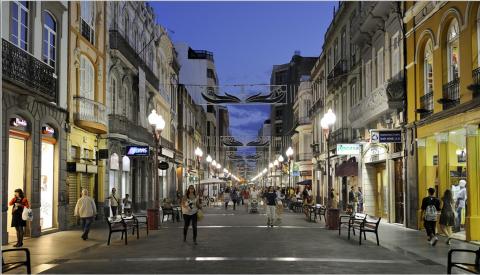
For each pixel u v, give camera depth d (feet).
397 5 75.31
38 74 57.21
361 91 101.24
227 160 411.34
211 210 133.28
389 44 81.30
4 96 52.85
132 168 117.08
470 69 53.57
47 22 65.72
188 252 45.78
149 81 127.44
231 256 43.04
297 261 40.22
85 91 80.74
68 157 71.56
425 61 68.28
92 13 84.79
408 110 71.82
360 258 42.16
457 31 58.44
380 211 90.53
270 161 309.63
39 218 60.18
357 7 102.68
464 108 53.21
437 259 41.96
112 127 90.99
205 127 305.73
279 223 81.66
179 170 186.39
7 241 52.21
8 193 56.75
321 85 154.40
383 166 88.84
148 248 48.96
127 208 86.74
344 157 116.67
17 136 56.75
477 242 52.39
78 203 56.90
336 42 130.00
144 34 126.52
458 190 60.70
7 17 53.47
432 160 67.36
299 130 188.14
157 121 73.97
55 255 44.09
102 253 45.44
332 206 75.31
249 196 134.10
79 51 76.84
